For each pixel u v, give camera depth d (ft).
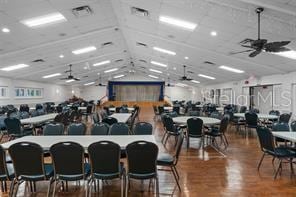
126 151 9.78
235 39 21.48
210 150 20.24
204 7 16.28
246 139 25.38
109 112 31.71
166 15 19.31
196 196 11.20
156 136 26.61
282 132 14.88
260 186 12.39
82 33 25.23
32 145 9.51
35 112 27.71
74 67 43.96
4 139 23.84
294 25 15.85
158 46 31.58
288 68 28.32
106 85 79.82
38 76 44.83
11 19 18.16
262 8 14.32
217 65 36.19
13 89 40.98
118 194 11.54
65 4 17.40
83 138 12.67
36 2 16.11
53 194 10.41
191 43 26.20
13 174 10.19
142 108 69.77
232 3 14.60
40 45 25.80
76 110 35.47
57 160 9.66
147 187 12.28
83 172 9.80
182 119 22.47
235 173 14.38
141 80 78.33
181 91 81.71
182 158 17.67
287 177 13.70
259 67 31.30
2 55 26.35
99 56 39.60
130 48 39.37
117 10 21.38
